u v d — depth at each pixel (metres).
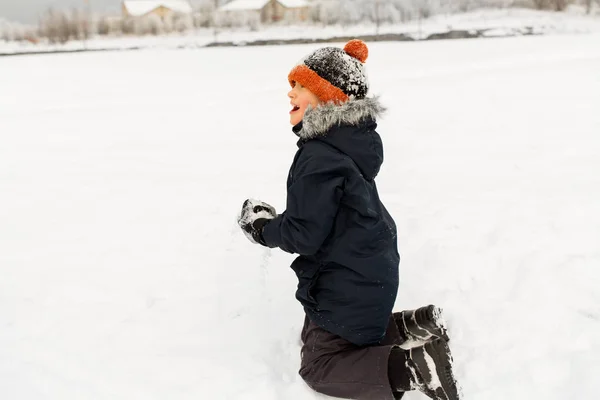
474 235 3.14
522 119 6.01
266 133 6.23
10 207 4.05
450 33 31.55
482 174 4.30
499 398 1.94
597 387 1.91
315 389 1.95
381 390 1.78
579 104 6.48
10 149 5.87
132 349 2.26
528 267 2.70
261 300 2.60
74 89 11.20
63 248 3.29
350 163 1.77
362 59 1.91
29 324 2.45
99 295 2.71
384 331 1.93
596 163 4.36
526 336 2.23
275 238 1.84
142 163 5.16
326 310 1.89
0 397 1.95
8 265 3.08
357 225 1.80
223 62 17.22
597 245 2.90
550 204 3.51
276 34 42.00
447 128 5.87
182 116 7.45
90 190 4.40
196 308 2.56
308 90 1.84
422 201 3.79
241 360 2.15
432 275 2.75
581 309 2.38
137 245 3.30
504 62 11.84
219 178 4.59
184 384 2.03
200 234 3.43
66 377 2.07
